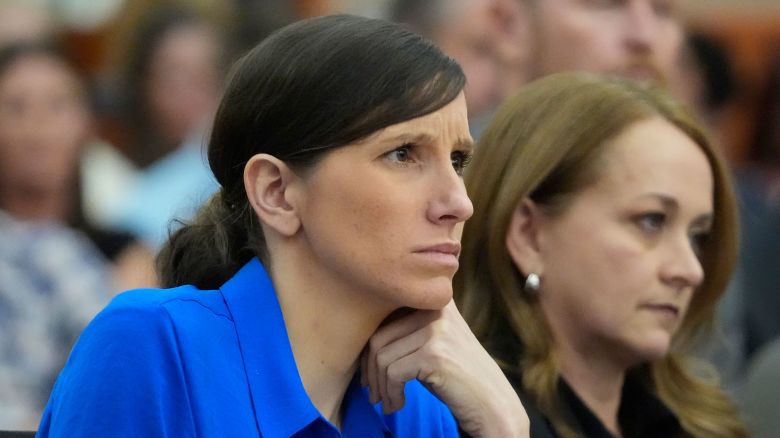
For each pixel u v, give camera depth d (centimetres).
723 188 1099
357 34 725
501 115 1077
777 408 1412
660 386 1155
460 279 1062
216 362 737
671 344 1164
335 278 741
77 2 2206
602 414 1068
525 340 1031
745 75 2266
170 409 720
